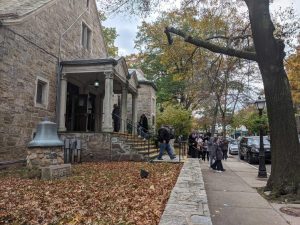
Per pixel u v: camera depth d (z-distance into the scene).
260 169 13.17
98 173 11.20
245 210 7.13
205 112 45.66
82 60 16.50
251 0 9.77
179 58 15.63
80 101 19.44
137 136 20.17
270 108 9.41
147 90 28.42
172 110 30.25
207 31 14.77
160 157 16.06
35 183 9.04
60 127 16.34
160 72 39.50
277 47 9.41
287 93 9.35
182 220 4.69
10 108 12.76
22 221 5.58
